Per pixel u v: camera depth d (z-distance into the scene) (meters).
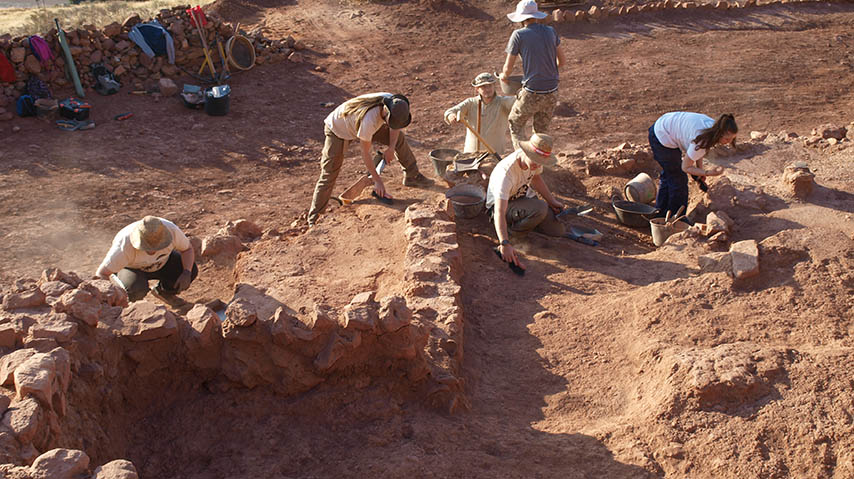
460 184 6.96
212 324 3.71
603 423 3.69
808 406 3.48
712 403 3.59
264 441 3.44
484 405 3.87
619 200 7.57
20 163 9.60
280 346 3.62
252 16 17.42
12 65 11.63
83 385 3.30
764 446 3.32
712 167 8.03
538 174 5.93
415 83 14.12
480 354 4.42
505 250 5.63
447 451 3.37
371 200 6.80
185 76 13.38
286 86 13.59
